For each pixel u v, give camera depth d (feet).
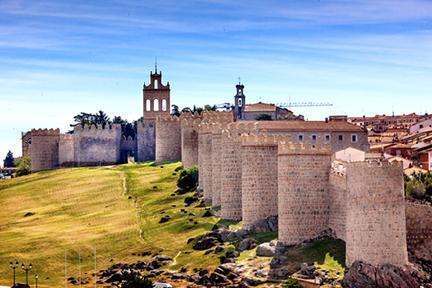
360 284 483.10
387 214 493.77
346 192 513.04
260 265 536.01
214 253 580.71
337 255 522.47
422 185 575.38
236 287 512.22
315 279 492.13
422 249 533.14
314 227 556.10
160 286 516.73
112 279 569.23
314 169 556.92
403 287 485.15
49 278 589.32
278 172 563.89
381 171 493.36
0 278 591.37
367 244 493.77
